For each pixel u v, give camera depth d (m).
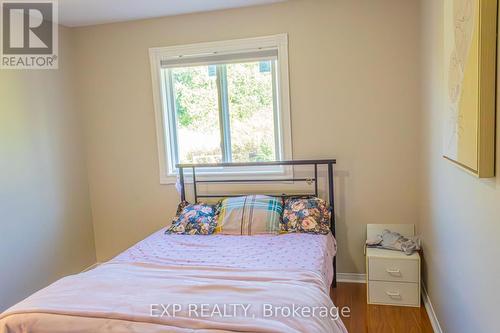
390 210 2.98
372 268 2.68
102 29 3.34
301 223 2.74
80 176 3.47
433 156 2.28
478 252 1.41
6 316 1.56
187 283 1.78
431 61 2.29
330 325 1.56
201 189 3.35
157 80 3.28
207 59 3.16
